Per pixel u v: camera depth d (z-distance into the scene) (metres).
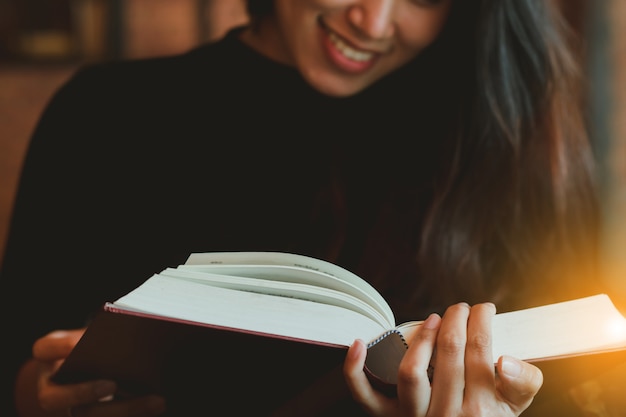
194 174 0.98
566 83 0.94
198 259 0.67
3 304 0.95
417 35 0.87
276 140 0.98
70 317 0.95
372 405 0.62
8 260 0.97
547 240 0.95
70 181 0.98
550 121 0.93
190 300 0.59
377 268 0.94
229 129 0.99
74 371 0.70
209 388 0.69
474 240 0.93
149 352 0.63
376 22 0.84
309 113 0.98
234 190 0.98
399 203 0.96
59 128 0.99
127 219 0.97
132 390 0.75
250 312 0.60
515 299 0.94
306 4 0.85
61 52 2.43
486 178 0.93
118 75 1.01
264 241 0.96
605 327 0.64
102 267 0.96
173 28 2.36
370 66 0.89
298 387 0.66
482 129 0.93
